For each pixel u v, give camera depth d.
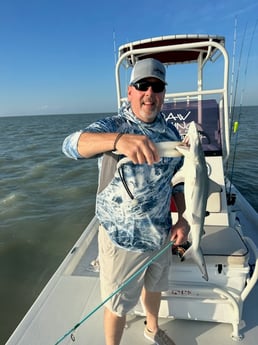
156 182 1.68
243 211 4.31
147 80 1.55
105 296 1.87
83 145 1.45
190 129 1.49
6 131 40.06
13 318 4.07
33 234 6.77
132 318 2.50
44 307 2.67
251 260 2.97
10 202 9.05
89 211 8.12
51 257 5.72
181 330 2.38
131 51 2.89
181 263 2.20
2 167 14.15
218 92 2.96
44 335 2.37
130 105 1.72
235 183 9.09
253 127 25.08
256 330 2.34
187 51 4.00
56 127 46.84
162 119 1.76
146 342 2.28
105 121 1.63
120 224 1.74
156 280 2.02
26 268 5.33
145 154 1.29
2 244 6.29
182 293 2.26
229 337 2.29
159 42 3.21
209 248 2.18
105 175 1.65
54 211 8.21
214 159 2.96
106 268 1.85
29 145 21.92
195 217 1.63
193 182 1.53
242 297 2.21
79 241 3.73
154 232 1.79
